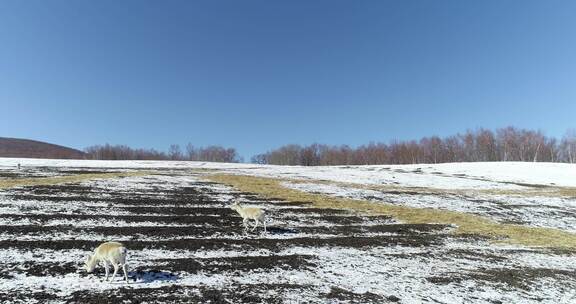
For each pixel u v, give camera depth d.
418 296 13.77
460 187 54.53
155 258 16.73
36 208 25.56
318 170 76.12
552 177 67.19
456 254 20.22
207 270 15.42
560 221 33.16
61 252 16.86
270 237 22.05
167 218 25.41
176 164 87.94
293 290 13.60
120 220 23.94
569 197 45.47
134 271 14.84
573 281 16.45
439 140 148.50
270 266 16.41
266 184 47.41
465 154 143.75
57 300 11.72
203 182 46.41
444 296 13.92
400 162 151.25
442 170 78.94
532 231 27.98
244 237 21.73
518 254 20.91
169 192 36.88
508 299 13.96
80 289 12.74
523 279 16.34
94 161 90.44
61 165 70.75
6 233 19.42
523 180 64.69
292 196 38.62
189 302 11.99
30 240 18.50
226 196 36.38
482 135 140.38
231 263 16.52
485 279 16.11
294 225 25.81
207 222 25.12
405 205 37.09
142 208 28.02
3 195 29.17
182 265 15.88
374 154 158.75
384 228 26.30
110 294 12.36
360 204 35.94
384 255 19.34
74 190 34.00
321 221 27.58
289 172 69.12
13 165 64.69
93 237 19.72
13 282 13.16
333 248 20.30
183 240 20.12
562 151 132.12
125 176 48.09
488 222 30.59
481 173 73.06
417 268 17.33
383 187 50.59
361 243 21.62
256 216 23.05
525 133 134.00
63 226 21.53
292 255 18.38
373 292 13.91
